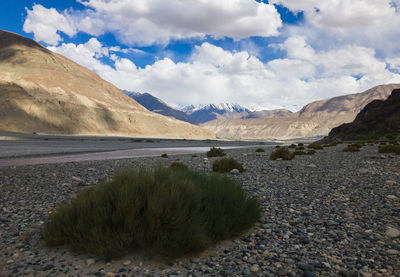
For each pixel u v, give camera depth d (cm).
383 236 515
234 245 490
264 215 671
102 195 478
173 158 2728
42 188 1068
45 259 425
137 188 469
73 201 504
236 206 546
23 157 2930
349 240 500
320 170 1438
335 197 841
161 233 428
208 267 406
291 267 401
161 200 438
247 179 1222
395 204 729
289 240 508
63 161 2434
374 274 376
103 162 2192
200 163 2059
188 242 434
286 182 1125
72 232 458
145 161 2295
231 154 3225
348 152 2683
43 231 535
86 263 412
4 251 455
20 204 805
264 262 420
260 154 2936
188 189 492
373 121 9219
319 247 473
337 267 397
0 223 614
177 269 398
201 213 491
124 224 432
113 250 419
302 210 710
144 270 392
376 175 1193
